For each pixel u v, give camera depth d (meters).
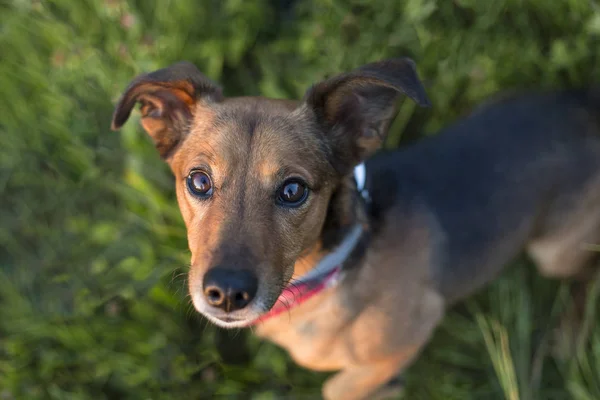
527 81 0.79
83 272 0.72
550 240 0.68
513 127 0.65
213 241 0.47
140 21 0.73
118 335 0.69
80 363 0.70
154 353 0.69
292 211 0.50
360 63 0.77
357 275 0.56
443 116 0.79
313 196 0.51
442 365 0.75
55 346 0.70
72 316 0.69
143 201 0.73
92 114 0.73
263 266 0.47
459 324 0.75
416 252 0.59
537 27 0.79
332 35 0.78
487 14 0.77
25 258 0.77
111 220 0.75
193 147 0.51
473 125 0.66
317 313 0.57
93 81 0.73
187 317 0.71
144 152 0.71
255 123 0.50
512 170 0.64
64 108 0.74
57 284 0.72
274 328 0.60
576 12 0.76
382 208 0.58
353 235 0.54
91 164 0.74
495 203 0.63
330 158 0.52
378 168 0.62
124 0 0.73
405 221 0.59
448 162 0.63
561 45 0.76
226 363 0.73
